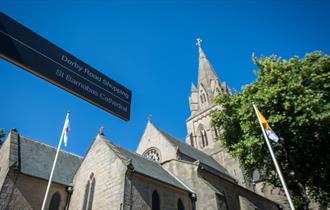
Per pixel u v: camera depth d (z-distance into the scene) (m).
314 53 21.81
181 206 24.56
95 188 22.64
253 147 20.94
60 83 6.02
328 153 20.69
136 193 20.66
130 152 29.58
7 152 24.16
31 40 5.86
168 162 31.91
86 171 24.92
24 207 21.05
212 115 26.23
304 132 19.89
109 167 22.67
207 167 38.47
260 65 23.59
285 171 22.81
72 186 25.06
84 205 22.52
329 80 19.88
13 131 26.88
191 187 27.47
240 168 43.91
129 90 8.04
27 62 5.52
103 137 26.31
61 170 27.06
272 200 40.50
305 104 18.20
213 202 24.69
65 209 23.42
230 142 25.34
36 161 25.62
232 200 30.25
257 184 44.81
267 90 20.30
